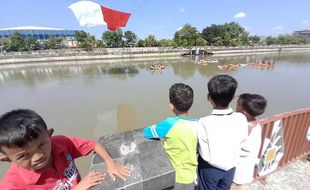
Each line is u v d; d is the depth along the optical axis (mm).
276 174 4062
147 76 32125
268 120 3457
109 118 14602
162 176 1523
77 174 1632
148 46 76688
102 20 33594
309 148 4566
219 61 51125
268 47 80250
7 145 1115
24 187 1271
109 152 1802
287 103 16969
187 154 2057
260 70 35219
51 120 14414
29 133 1123
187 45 79312
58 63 50844
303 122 4121
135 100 18812
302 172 4125
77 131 12492
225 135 2100
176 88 2186
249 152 2703
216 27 90812
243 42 89312
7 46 61469
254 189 3680
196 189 2652
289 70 34938
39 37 93750
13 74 37688
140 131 2227
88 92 22625
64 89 24594
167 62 51094
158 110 16047
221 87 2129
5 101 20281
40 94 22516
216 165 2117
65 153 1549
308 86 22859
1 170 8344
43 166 1299
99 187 1387
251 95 2637
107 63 50875
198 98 18109
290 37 102625
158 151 1842
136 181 1438
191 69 38719
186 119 2170
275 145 3787
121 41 75500
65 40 82812
